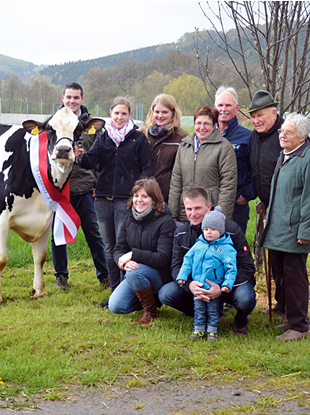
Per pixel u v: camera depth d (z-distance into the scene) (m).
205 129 4.83
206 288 4.25
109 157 5.29
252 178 5.23
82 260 7.50
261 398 3.25
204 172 4.89
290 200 4.34
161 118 5.30
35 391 3.34
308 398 3.26
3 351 3.94
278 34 5.83
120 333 4.38
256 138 5.05
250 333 4.54
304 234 4.20
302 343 4.18
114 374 3.63
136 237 4.80
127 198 5.31
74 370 3.63
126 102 5.21
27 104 66.81
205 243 4.33
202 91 45.84
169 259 4.71
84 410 3.13
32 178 5.39
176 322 4.74
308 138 4.48
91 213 6.11
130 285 4.70
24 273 6.77
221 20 5.84
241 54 5.85
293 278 4.39
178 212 5.13
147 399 3.29
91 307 5.24
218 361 3.83
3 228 5.40
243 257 4.43
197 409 3.14
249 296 4.29
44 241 5.74
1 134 5.51
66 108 5.30
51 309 5.14
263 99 4.84
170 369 3.74
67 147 5.04
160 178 5.42
